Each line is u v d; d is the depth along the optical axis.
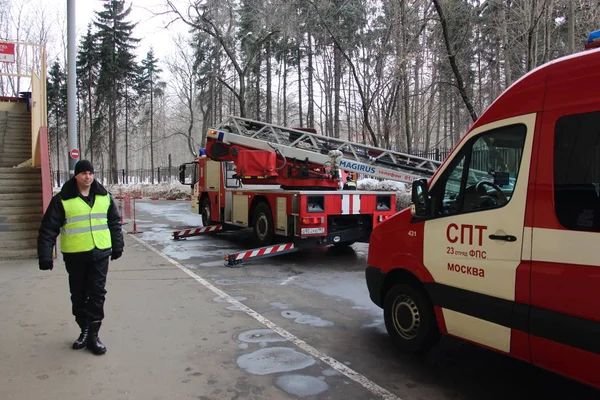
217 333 4.84
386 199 9.43
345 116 38.22
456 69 13.01
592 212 2.73
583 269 2.75
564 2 13.38
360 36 22.56
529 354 3.13
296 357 4.22
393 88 18.11
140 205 24.92
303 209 8.44
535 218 3.06
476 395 3.53
